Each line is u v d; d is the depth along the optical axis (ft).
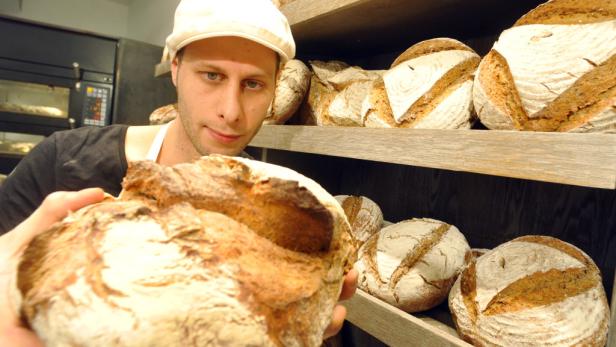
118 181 2.87
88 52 6.55
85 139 2.94
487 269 2.38
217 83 2.55
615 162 1.57
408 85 2.82
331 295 1.35
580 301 2.05
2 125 6.28
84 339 0.95
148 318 0.98
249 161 1.45
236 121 2.60
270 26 2.42
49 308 0.98
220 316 1.05
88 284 1.01
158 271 1.05
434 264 2.70
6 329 1.01
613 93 1.89
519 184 3.30
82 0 10.76
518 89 2.15
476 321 2.24
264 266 1.18
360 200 3.63
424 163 2.40
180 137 2.90
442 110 2.63
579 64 1.96
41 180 2.83
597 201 2.85
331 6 3.15
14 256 1.16
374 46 4.27
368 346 4.30
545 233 3.14
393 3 2.93
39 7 10.26
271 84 2.71
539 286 2.16
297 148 3.51
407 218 4.24
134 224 1.14
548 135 1.81
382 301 2.76
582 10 2.06
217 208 1.25
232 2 2.39
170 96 7.18
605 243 2.80
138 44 6.81
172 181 1.24
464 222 3.71
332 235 1.33
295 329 1.16
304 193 1.25
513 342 2.08
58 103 6.73
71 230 1.15
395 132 2.60
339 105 3.62
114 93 6.75
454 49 2.83
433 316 2.77
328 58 5.00
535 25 2.19
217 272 1.10
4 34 6.09
